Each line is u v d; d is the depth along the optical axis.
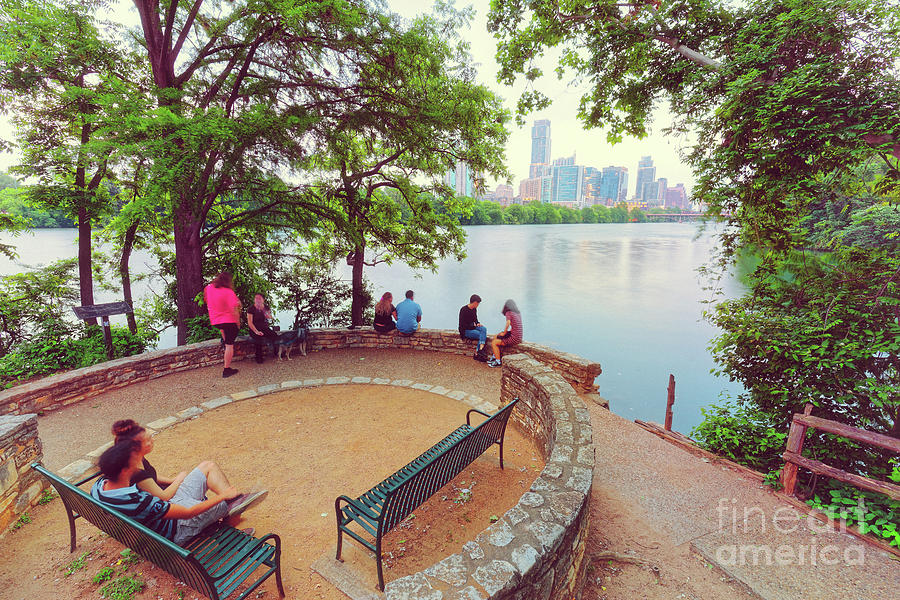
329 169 12.30
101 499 2.50
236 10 8.20
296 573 2.90
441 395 6.68
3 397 5.12
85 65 9.30
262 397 6.48
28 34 8.55
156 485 2.75
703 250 79.94
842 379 5.22
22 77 8.89
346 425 5.56
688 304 36.94
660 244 91.94
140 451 2.70
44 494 3.79
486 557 2.12
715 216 6.51
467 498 3.88
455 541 3.28
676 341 27.31
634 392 19.95
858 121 4.39
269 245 13.23
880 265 5.60
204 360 7.63
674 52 7.70
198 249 9.75
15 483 3.45
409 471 3.49
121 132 6.67
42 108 10.62
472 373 7.70
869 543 3.29
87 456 4.62
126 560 2.99
